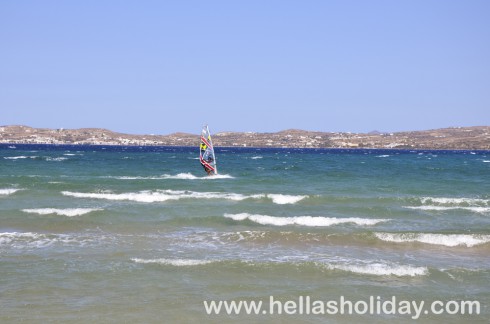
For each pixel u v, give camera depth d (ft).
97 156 384.27
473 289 55.83
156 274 59.00
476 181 175.22
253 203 116.78
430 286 56.65
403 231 85.46
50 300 50.11
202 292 53.52
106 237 77.97
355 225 91.56
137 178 168.04
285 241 77.15
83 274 58.34
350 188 149.89
